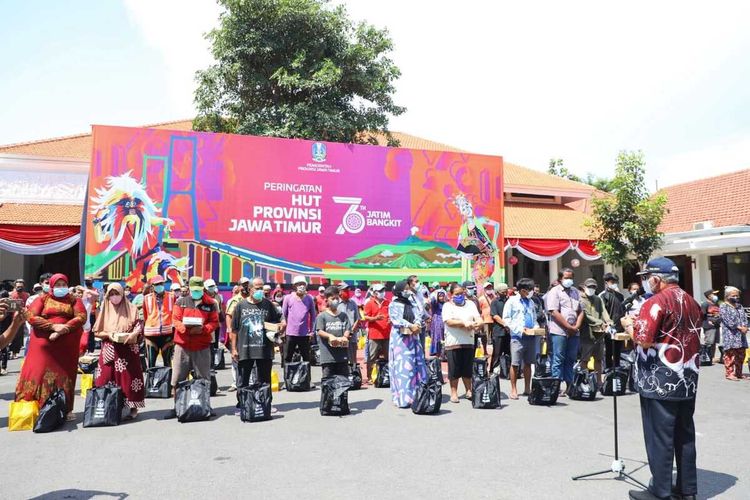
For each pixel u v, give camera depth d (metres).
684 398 4.48
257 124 19.00
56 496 4.61
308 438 6.54
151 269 14.80
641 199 19.53
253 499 4.52
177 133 15.37
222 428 7.07
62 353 7.38
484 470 5.29
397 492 4.67
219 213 15.50
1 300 6.69
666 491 4.46
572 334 8.93
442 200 17.92
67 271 24.78
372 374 11.09
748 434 6.76
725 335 11.34
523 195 26.03
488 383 8.34
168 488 4.80
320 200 16.50
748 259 20.81
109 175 14.73
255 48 18.75
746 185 23.55
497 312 10.73
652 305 4.64
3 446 6.20
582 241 22.62
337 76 18.72
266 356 8.15
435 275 17.61
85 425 7.10
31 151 20.02
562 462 5.55
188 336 7.76
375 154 17.27
